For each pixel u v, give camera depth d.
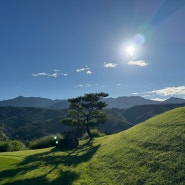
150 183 22.84
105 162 32.56
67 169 33.47
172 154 26.52
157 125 37.97
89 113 62.88
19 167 35.78
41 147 63.72
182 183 21.00
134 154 31.06
